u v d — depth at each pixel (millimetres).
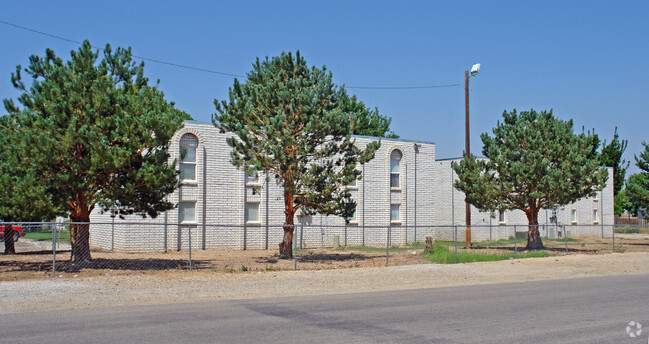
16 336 8562
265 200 29844
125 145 16422
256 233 29422
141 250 26141
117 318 10234
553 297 13625
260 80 22281
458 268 20891
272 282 16062
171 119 17406
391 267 20812
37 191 15609
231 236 28594
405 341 8406
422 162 36500
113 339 8383
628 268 22062
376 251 28547
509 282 17359
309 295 13906
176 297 13117
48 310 11141
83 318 10211
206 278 16516
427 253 25703
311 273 18438
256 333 8914
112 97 16750
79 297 12664
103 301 12305
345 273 18641
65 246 28797
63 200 16547
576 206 50531
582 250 31031
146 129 16500
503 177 28750
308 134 21625
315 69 22188
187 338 8492
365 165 33781
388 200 34438
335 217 32469
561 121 29062
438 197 43562
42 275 16125
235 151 21453
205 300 12805
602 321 10219
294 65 22047
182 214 27359
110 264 19172
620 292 14711
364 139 33812
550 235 46625
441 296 13781
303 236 31234
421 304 12312
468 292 14656
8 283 14352
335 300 12930
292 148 21500
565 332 9156
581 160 27469
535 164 27438
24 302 11883
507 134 29500
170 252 26109
